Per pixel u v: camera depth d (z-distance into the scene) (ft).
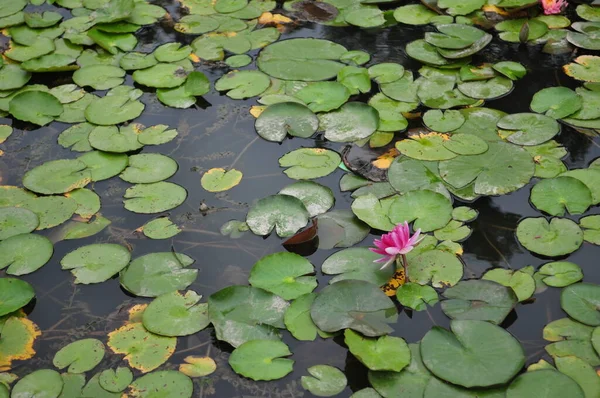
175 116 10.18
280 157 9.27
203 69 11.18
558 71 10.77
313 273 7.43
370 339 6.54
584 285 7.01
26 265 7.71
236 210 8.43
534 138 9.23
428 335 6.45
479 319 6.67
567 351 6.40
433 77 10.73
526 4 12.21
